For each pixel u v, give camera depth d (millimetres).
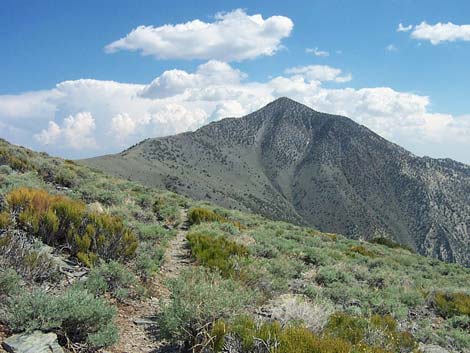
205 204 32625
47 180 22078
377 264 20047
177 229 18922
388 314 10805
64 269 8289
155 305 8062
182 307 6105
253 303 8312
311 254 16781
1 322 5504
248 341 5434
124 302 7828
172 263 11875
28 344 4992
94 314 5750
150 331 6715
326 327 7039
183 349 6094
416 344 7758
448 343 9836
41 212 10164
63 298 5738
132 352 5875
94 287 7367
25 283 6770
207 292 6477
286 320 6840
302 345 5387
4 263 6938
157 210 21594
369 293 12430
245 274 10633
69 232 9797
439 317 12617
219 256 12289
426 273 21391
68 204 10742
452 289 15148
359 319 7793
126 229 10836
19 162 21500
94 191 19750
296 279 12750
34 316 5445
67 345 5410
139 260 9883
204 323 6066
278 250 16453
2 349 4922
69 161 37969
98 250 9680
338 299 11422
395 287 14375
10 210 10414
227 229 18547
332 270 14312
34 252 7605
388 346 7043
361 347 6055
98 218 10555
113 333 5750
